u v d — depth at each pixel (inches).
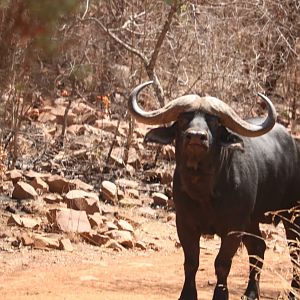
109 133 1957.4
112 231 1448.1
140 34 1827.0
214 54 1846.7
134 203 1643.7
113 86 1972.2
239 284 1236.5
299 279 1064.8
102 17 1819.6
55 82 1596.9
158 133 1011.9
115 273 1259.8
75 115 2016.5
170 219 1598.2
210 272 1310.3
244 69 1899.6
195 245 1038.4
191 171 971.3
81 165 1802.4
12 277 1207.6
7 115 1652.3
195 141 938.1
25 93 1582.2
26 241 1353.3
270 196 1125.1
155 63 1797.5
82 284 1181.1
